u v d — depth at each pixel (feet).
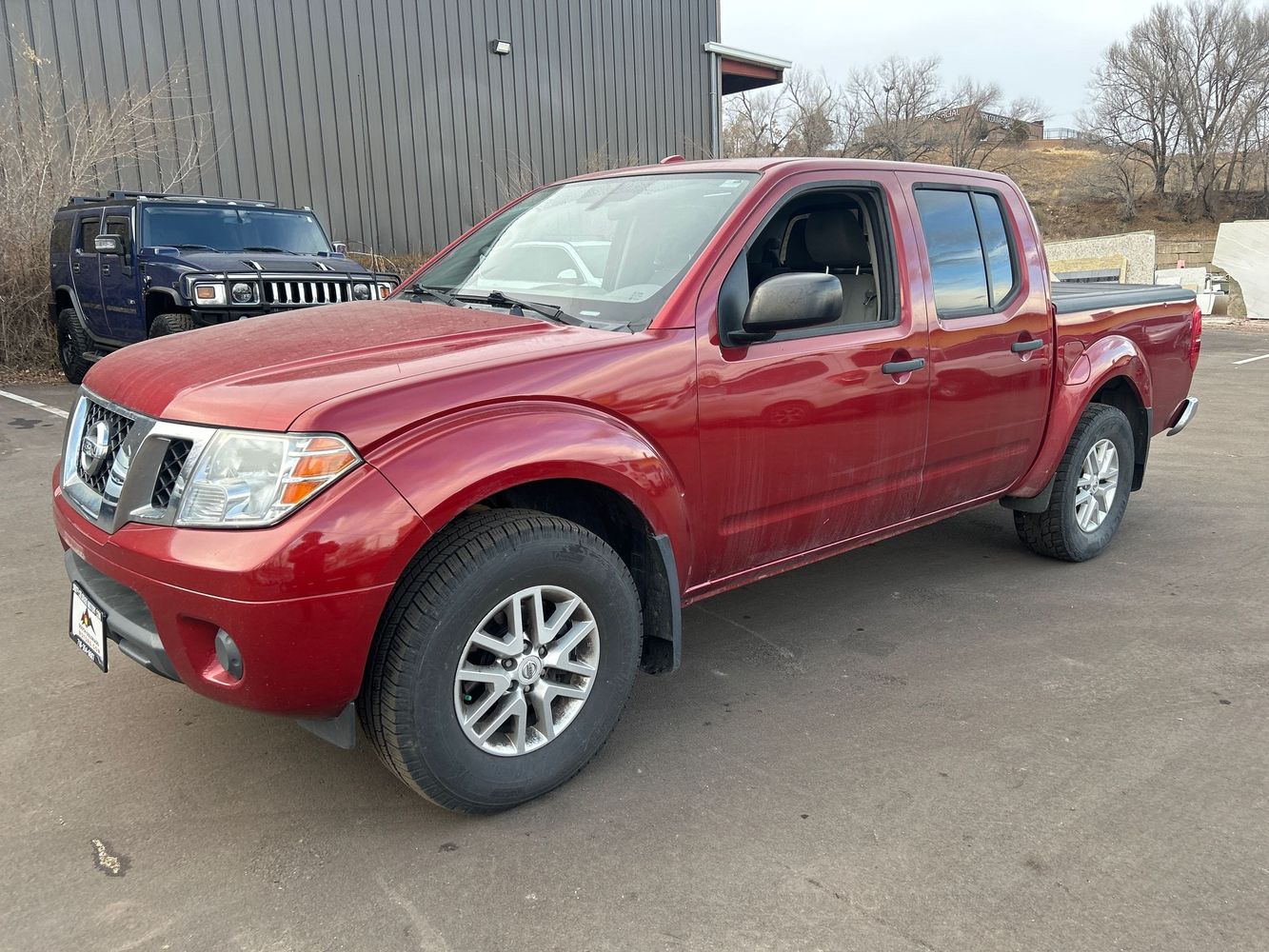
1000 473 13.74
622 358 9.04
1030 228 13.94
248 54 49.98
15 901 7.50
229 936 7.16
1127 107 159.84
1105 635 12.80
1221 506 19.40
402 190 56.80
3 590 14.05
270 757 9.69
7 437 25.14
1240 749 9.83
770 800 8.96
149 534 7.61
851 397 10.98
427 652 7.79
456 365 8.27
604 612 8.95
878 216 11.79
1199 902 7.51
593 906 7.49
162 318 27.25
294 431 7.31
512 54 60.75
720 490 9.93
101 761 9.55
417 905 7.51
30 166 38.75
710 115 72.84
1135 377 15.62
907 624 13.24
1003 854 8.11
